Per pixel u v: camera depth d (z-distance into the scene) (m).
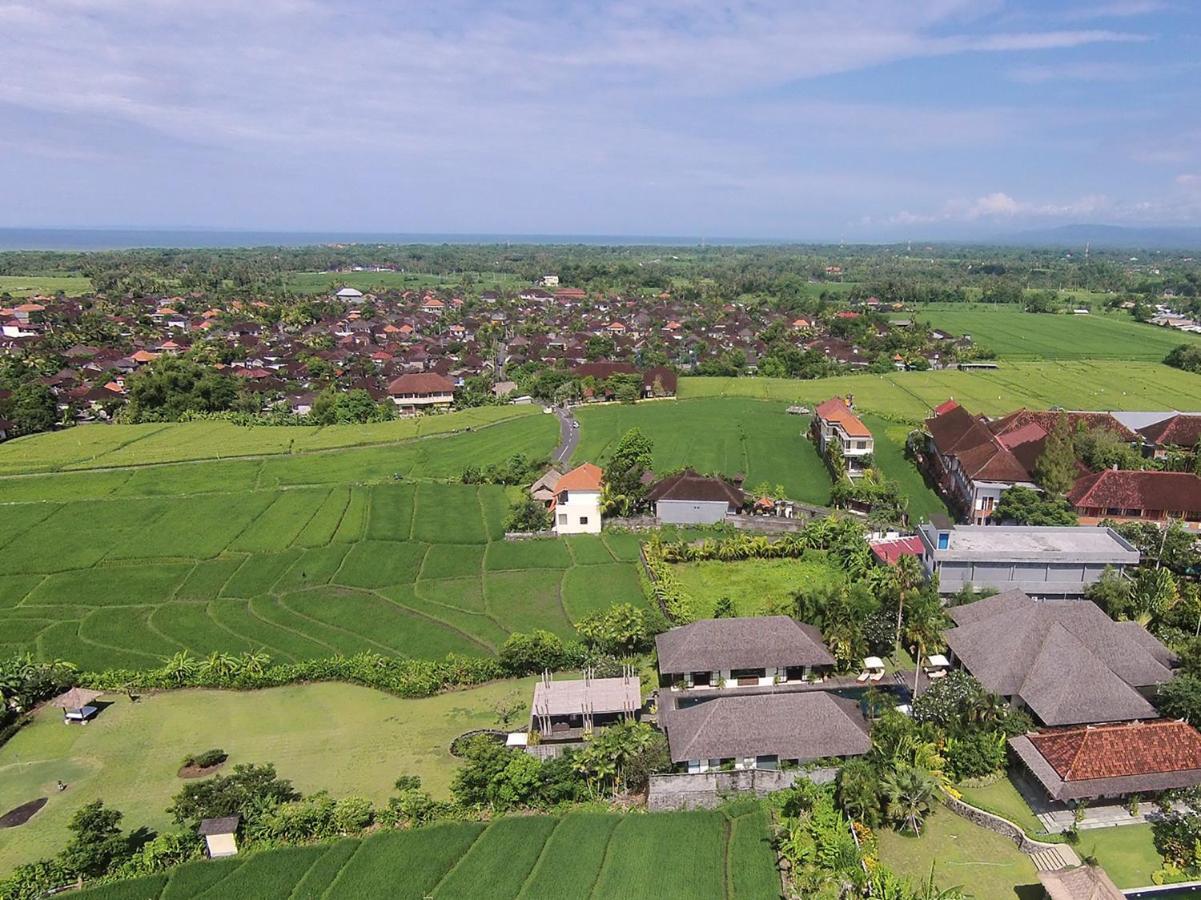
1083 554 75.69
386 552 93.12
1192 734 51.47
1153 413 134.62
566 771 53.53
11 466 124.50
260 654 69.50
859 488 103.44
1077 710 55.84
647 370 187.50
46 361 190.50
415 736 60.69
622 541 96.12
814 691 57.88
